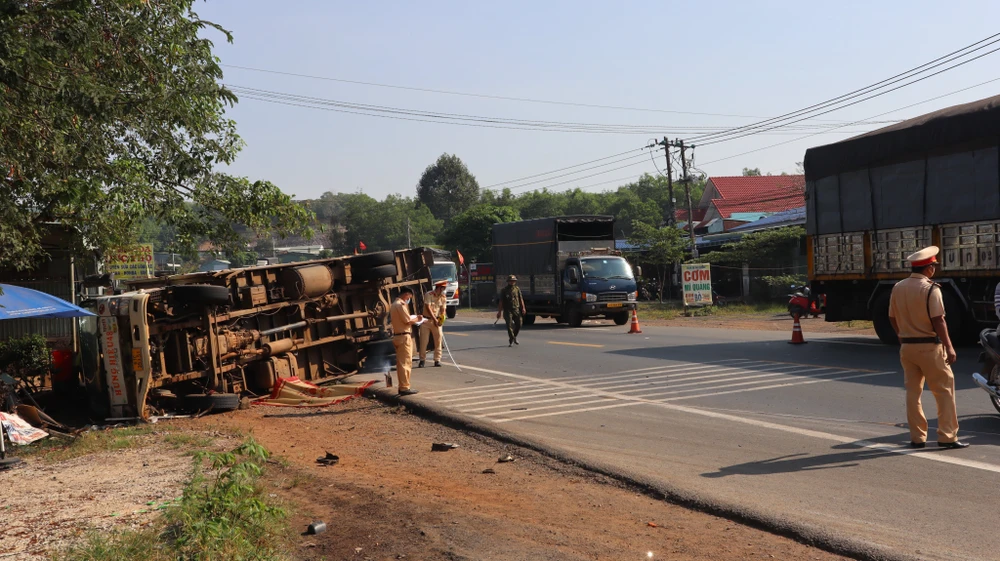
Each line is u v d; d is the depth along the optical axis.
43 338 14.85
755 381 12.08
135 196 12.90
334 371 14.27
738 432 8.65
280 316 13.34
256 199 14.87
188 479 7.10
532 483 7.01
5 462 8.45
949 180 14.66
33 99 9.02
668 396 11.15
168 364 11.78
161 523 5.57
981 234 14.09
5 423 9.77
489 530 5.46
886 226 16.06
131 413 11.23
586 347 18.36
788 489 6.37
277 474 7.32
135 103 11.10
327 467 7.82
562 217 26.48
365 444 9.10
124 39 11.19
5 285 10.36
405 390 12.20
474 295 55.22
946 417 7.43
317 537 5.45
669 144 41.31
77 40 9.47
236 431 9.84
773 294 35.53
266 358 12.83
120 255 18.16
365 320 14.88
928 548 4.92
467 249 62.44
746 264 37.59
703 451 7.84
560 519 5.81
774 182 58.94
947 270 14.78
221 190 14.63
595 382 12.78
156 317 11.52
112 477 7.49
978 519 5.46
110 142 12.33
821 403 10.04
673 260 41.31
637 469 7.15
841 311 17.55
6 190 9.66
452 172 115.25
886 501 5.95
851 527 5.36
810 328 21.98
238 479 5.72
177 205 13.98
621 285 25.73
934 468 6.81
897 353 14.84
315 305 13.82
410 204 102.81
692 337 19.97
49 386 14.59
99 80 10.82
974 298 14.50
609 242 27.42
